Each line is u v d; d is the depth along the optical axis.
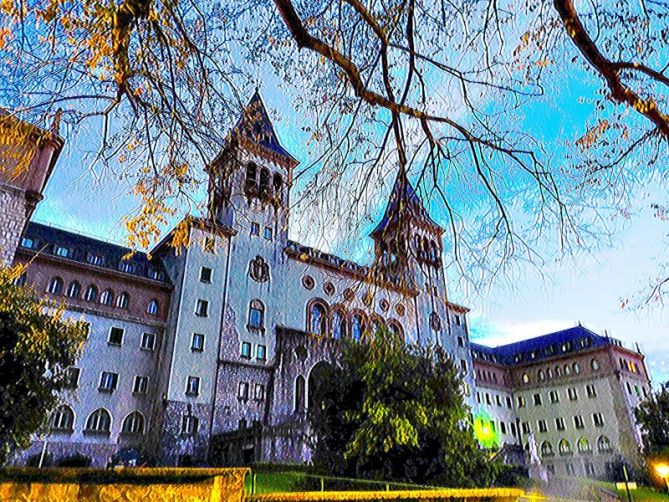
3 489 4.54
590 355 62.31
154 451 32.50
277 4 5.50
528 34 6.36
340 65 5.84
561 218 6.26
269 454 29.56
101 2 4.81
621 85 6.02
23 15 4.66
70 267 35.44
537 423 64.31
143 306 37.94
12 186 27.25
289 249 46.12
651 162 6.84
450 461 15.12
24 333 16.53
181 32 5.69
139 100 5.79
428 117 6.10
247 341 39.88
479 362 67.06
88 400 32.41
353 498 6.74
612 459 55.03
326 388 17.94
